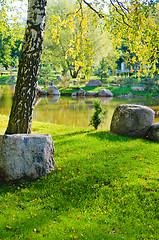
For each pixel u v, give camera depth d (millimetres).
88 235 3781
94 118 11625
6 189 5234
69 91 35469
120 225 4090
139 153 7602
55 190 5238
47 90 34531
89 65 9297
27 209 4523
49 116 17344
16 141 5336
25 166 5492
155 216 4348
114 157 7219
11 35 12867
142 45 8414
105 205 4688
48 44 38625
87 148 8273
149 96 30703
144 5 7602
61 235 3756
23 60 6562
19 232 3807
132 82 38125
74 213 4406
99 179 5664
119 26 8625
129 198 4859
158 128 9539
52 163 6309
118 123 10570
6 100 25234
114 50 10211
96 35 35000
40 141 5770
